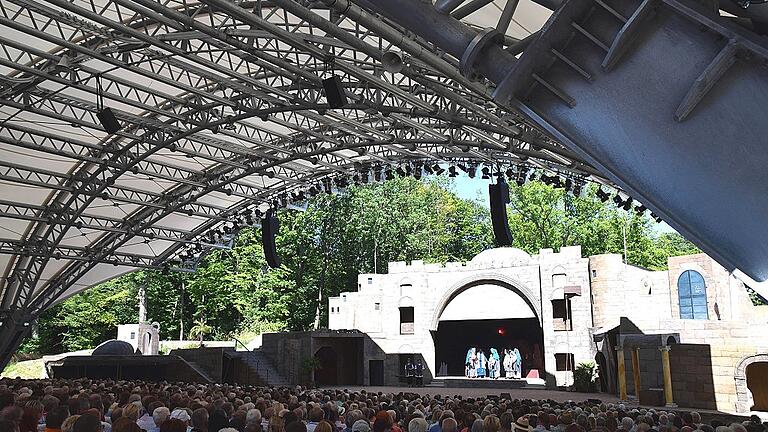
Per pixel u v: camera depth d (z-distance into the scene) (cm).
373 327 4475
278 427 754
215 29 1647
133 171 2725
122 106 2528
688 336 2628
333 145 2883
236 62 2266
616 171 415
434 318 4391
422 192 7012
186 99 2303
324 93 2006
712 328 2559
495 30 472
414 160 2930
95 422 654
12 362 5166
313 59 2120
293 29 1833
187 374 3797
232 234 3822
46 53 1853
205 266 5966
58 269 3616
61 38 1808
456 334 5006
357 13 1234
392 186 6806
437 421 1035
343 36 1454
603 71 414
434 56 1505
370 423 1006
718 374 2461
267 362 4122
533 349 4759
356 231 6344
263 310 5909
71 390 1595
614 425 1049
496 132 2100
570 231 6162
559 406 1509
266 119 2233
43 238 3142
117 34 1873
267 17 1614
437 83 1895
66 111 2456
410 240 6406
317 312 5850
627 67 403
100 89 2073
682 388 2528
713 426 1175
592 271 3966
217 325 6156
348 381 4353
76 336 5938
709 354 2491
